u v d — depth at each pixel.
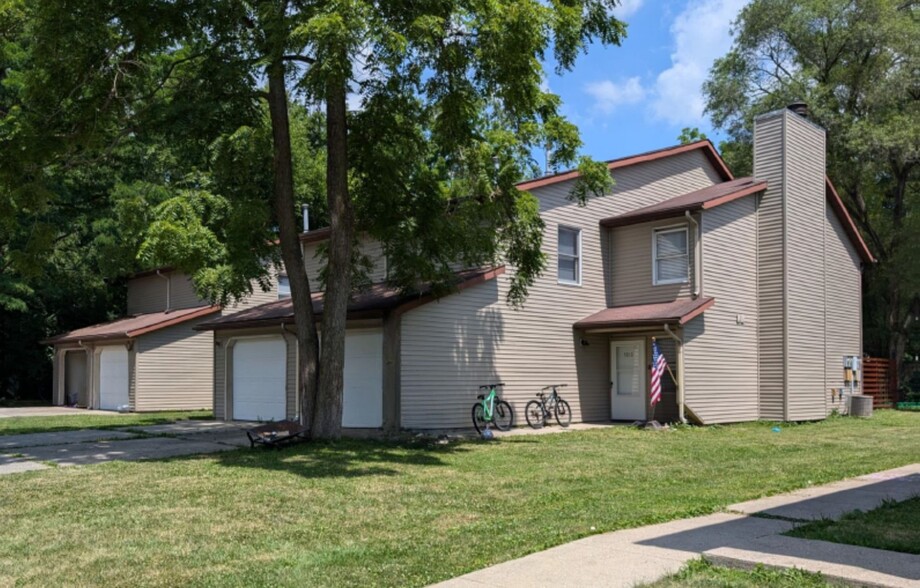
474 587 5.30
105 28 12.65
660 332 18.97
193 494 8.83
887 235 32.78
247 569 5.83
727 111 33.66
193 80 14.27
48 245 15.02
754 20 32.12
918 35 29.05
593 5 13.77
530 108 13.20
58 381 30.36
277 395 20.03
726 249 19.70
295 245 14.12
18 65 23.78
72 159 15.85
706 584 5.23
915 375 35.88
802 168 21.39
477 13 11.62
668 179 22.33
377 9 11.30
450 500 8.53
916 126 28.44
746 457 12.57
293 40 11.05
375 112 14.02
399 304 15.69
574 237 19.67
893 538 6.50
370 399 16.89
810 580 5.26
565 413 18.44
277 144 14.10
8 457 12.62
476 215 14.62
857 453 13.26
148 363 25.97
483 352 17.30
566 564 5.84
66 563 6.04
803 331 20.95
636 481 10.01
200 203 13.07
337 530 7.10
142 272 30.38
